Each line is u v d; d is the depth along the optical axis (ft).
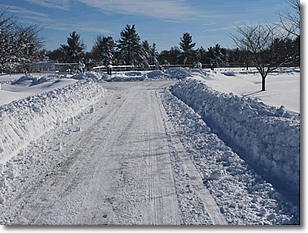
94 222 13.11
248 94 36.96
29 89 58.90
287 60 41.42
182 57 194.80
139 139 25.52
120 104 43.68
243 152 20.06
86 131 28.43
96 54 207.10
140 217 13.41
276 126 18.78
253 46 41.34
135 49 179.42
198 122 28.71
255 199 14.23
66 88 45.57
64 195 15.72
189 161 20.01
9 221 13.44
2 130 21.77
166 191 15.84
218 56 187.32
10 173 18.13
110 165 19.75
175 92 53.93
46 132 27.66
